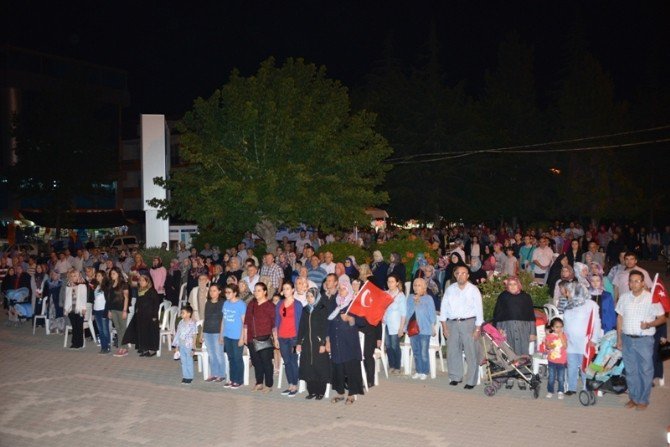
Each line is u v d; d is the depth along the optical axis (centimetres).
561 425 851
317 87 2317
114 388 1116
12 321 1912
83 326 1510
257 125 2092
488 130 5303
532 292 1238
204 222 2083
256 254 2147
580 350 953
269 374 1076
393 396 1015
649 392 906
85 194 4488
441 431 838
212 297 1159
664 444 770
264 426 880
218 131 2184
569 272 976
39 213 4475
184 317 1159
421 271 1320
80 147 4350
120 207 6044
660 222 5156
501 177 5178
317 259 1548
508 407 941
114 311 1425
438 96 4988
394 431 844
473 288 1057
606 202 4891
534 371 999
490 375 1020
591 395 932
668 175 4953
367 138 2300
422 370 1125
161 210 2272
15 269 1950
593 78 5097
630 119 5094
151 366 1296
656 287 903
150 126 2330
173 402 1017
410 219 4866
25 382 1173
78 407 1000
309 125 2191
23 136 4347
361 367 997
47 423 921
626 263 1125
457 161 4834
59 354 1438
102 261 2033
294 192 2062
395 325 1141
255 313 1071
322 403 988
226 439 829
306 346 1005
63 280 1764
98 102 4566
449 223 5044
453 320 1061
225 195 2012
